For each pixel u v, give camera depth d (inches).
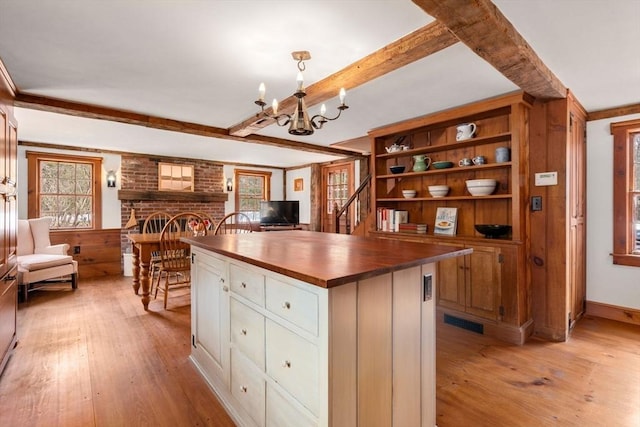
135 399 74.4
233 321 69.5
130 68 91.4
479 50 71.6
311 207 288.4
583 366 90.0
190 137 181.5
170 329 116.3
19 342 104.3
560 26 68.3
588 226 131.2
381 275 52.0
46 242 180.1
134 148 215.8
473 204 128.8
